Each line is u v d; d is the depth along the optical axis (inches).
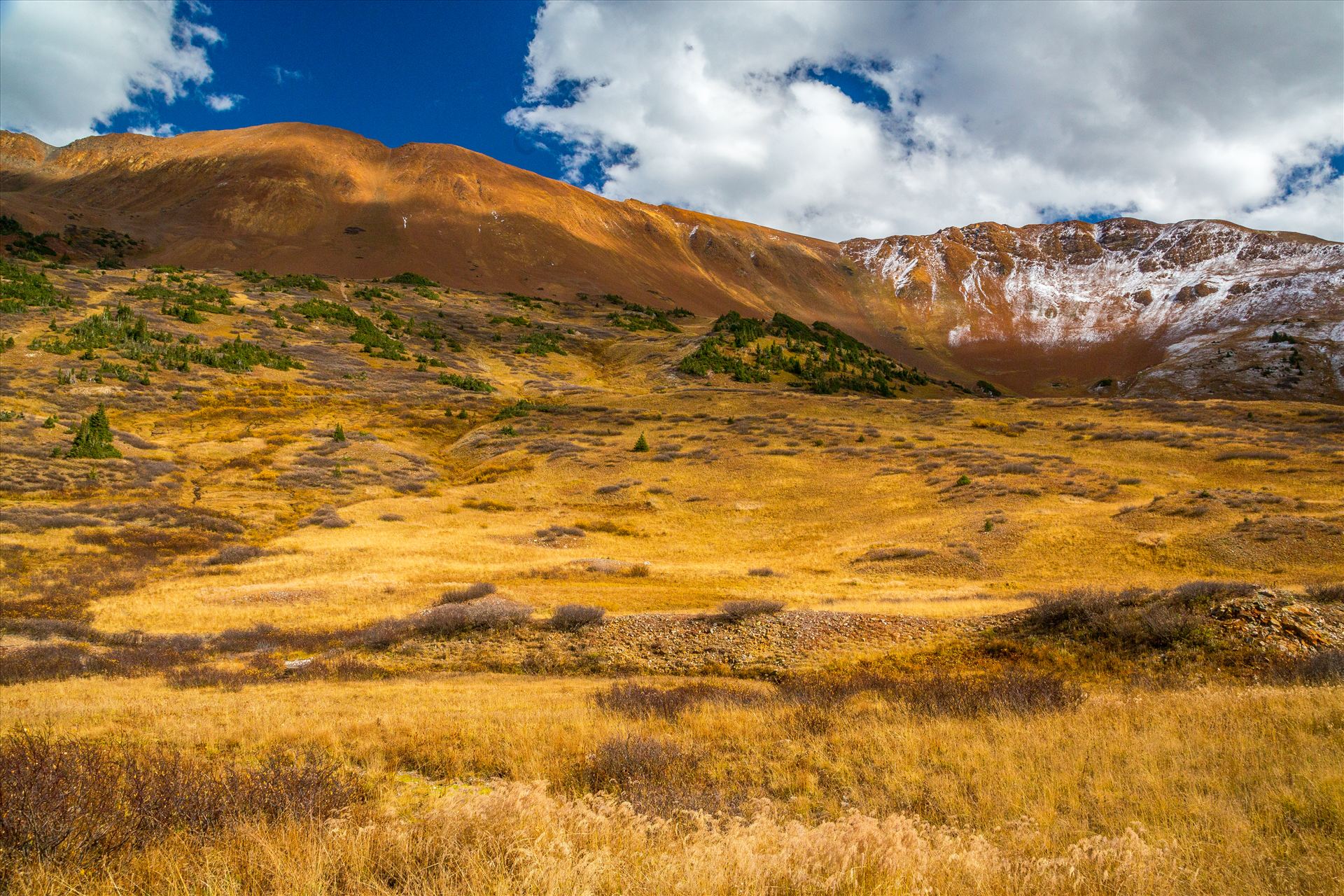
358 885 156.9
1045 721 349.4
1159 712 353.4
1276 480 1868.8
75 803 179.3
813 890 158.4
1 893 148.3
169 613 1066.1
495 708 501.7
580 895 148.8
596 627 876.6
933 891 159.8
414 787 296.7
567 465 2481.5
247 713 471.8
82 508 1722.4
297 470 2373.3
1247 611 597.0
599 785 296.8
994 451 2342.5
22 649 799.7
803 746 347.6
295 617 1047.0
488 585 1141.1
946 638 733.3
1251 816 217.9
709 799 265.1
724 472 2335.1
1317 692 365.4
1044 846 203.3
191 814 199.5
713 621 869.2
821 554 1549.0
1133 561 1192.8
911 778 285.7
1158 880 168.7
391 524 1879.9
